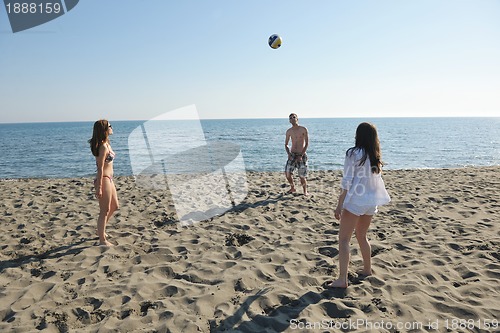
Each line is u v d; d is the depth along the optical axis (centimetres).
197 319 268
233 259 400
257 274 352
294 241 455
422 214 584
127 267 377
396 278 336
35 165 1825
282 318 267
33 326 260
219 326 259
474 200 688
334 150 2442
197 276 349
